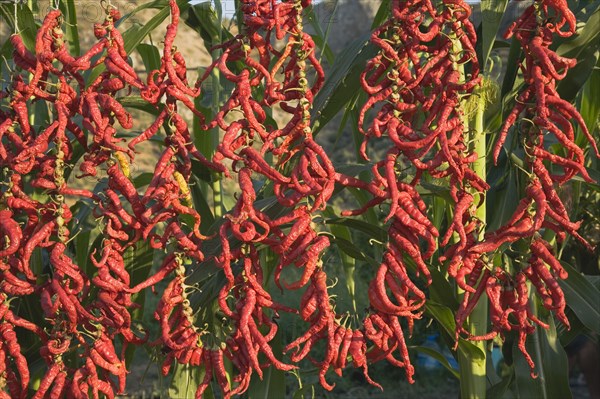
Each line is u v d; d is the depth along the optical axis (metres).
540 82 1.79
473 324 2.16
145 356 6.70
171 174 1.86
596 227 3.07
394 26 1.83
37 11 2.41
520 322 1.87
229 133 1.83
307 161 1.80
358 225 2.11
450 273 1.84
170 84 1.86
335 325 1.89
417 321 5.77
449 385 5.84
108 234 1.88
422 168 1.80
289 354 4.25
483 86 2.00
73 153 2.29
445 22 1.82
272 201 2.06
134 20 2.24
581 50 1.99
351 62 2.01
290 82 1.86
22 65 1.92
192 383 2.26
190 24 2.39
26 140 1.92
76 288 1.90
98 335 1.93
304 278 1.81
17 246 1.85
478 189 1.84
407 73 1.83
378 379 5.96
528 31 1.83
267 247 2.28
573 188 2.36
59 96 1.88
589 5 2.20
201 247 2.07
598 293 2.13
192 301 2.22
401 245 1.82
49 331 2.24
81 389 1.91
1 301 1.92
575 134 2.33
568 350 3.64
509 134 2.40
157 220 1.85
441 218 2.41
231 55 1.92
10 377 2.00
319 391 5.23
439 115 1.84
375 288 1.86
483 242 1.85
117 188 1.90
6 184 1.87
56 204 1.88
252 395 2.24
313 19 2.35
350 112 2.38
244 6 1.84
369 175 2.42
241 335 1.91
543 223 1.88
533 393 2.20
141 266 2.30
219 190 2.47
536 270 1.88
